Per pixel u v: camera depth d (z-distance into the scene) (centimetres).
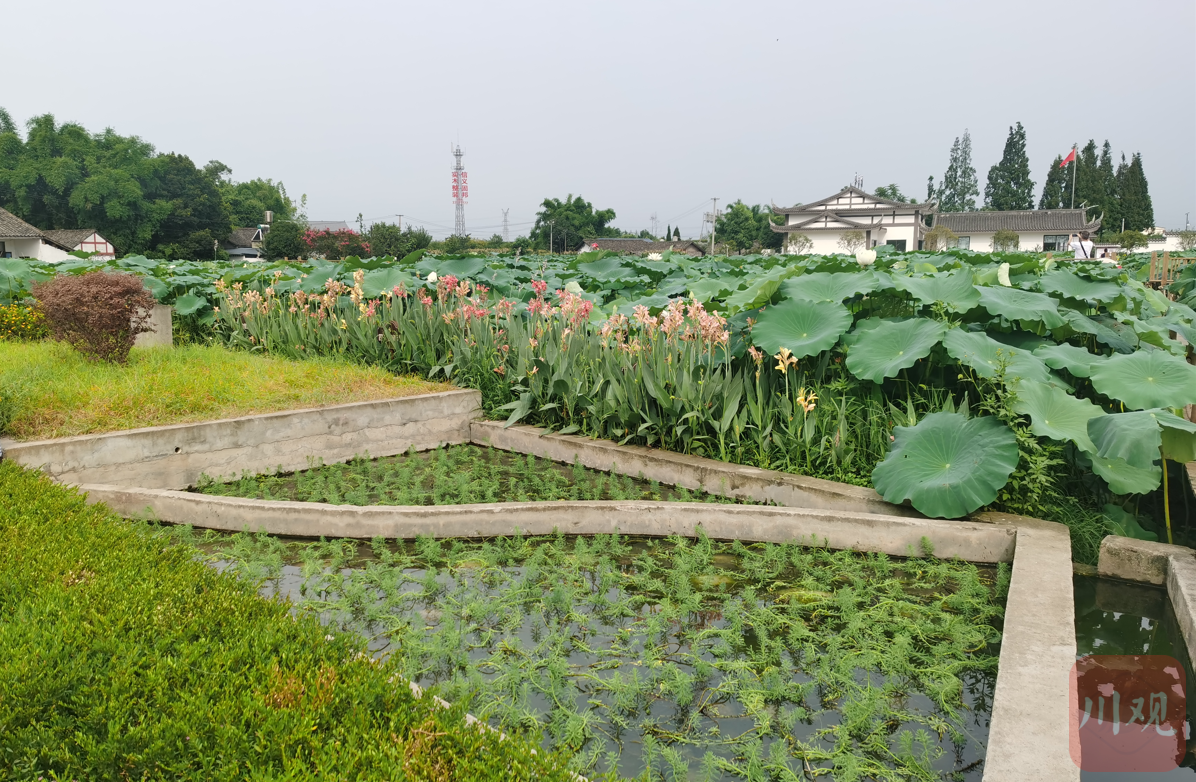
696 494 625
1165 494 523
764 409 654
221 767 221
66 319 852
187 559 374
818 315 670
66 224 6662
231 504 551
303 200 12788
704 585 461
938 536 494
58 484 484
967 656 374
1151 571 463
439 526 539
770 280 714
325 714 243
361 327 991
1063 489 559
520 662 360
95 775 221
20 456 585
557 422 780
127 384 755
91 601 304
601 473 697
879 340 635
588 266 1362
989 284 814
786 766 285
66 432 639
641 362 688
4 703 239
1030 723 277
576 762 282
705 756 290
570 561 485
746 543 528
